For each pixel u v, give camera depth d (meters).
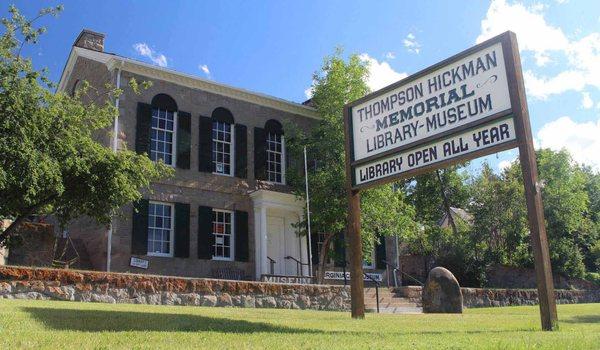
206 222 21.05
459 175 38.91
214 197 21.52
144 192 19.62
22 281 11.53
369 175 9.25
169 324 6.95
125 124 19.62
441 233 32.50
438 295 14.99
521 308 17.73
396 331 6.82
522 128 7.09
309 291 16.17
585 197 36.31
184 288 13.62
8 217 13.47
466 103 7.84
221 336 5.67
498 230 31.83
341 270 23.95
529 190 6.86
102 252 18.42
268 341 5.26
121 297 12.66
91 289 12.33
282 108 24.34
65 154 12.23
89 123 14.84
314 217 21.48
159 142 20.58
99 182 13.34
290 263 23.36
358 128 9.56
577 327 7.69
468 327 7.75
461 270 28.97
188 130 21.27
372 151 9.23
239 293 14.54
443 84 8.22
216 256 21.34
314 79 23.00
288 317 9.13
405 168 8.66
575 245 34.47
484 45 7.70
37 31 11.77
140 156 14.52
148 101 20.44
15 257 15.84
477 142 7.64
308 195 21.67
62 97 12.70
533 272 29.55
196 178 21.16
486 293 21.52
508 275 29.75
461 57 8.01
